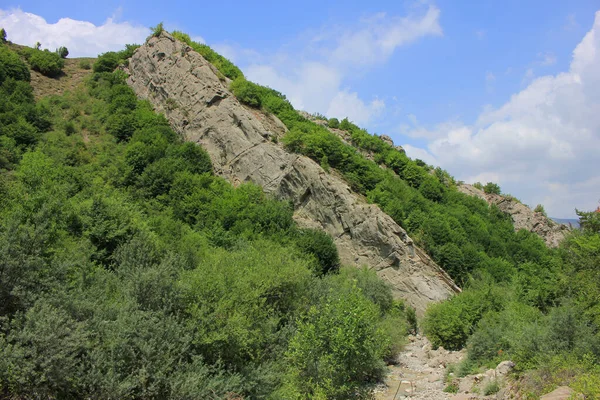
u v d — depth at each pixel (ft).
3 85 160.45
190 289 48.06
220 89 165.37
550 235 216.74
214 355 46.16
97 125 159.53
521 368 46.52
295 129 159.22
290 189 139.95
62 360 34.68
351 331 39.27
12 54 181.98
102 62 208.33
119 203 78.79
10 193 64.49
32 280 41.04
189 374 40.14
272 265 64.85
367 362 40.86
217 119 157.79
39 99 170.30
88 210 69.92
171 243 77.25
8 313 38.65
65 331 35.83
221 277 52.31
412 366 75.15
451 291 119.96
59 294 40.63
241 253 73.15
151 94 181.68
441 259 133.39
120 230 68.08
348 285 87.66
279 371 50.31
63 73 207.00
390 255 123.65
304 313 61.21
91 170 127.95
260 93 184.96
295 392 40.98
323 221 133.28
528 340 48.65
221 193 133.59
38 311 37.70
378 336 41.60
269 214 124.98
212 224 116.98
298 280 62.28
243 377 45.91
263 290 56.90
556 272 81.61
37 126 144.25
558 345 45.32
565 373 39.37
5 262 39.58
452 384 55.01
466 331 83.05
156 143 145.07
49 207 61.82
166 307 45.42
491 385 47.09
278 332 55.47
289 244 116.78
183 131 161.89
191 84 170.19
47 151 127.03
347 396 40.45
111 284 52.80
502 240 173.47
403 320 102.17
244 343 46.70
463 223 164.25
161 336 41.57
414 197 159.12
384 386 59.57
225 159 151.53
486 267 133.18
